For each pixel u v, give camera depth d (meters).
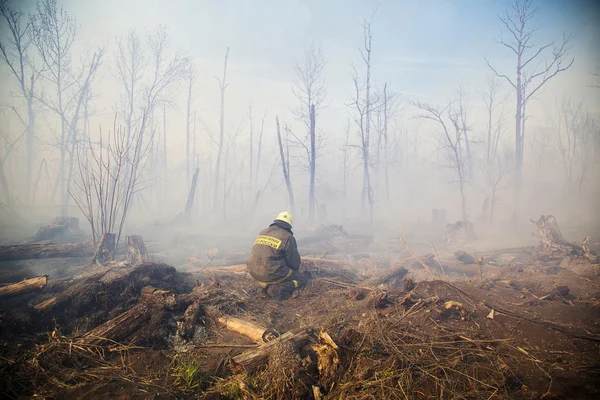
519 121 23.19
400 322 5.12
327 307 6.00
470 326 5.08
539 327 5.06
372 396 3.70
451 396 3.66
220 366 4.45
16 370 3.88
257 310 5.90
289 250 6.61
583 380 3.80
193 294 5.95
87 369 4.10
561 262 9.83
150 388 3.82
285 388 3.70
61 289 6.37
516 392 3.71
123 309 5.67
